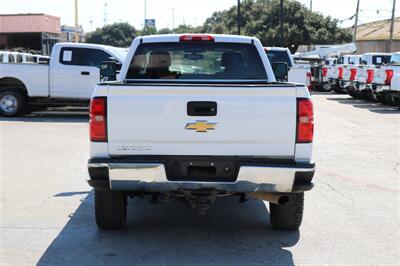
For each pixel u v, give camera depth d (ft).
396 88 63.62
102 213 18.30
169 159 16.40
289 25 169.07
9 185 25.49
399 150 37.06
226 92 16.12
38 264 15.96
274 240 18.37
